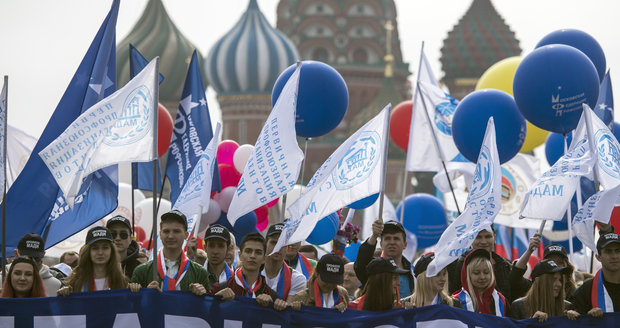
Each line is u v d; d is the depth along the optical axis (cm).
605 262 1742
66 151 1658
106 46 2009
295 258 2012
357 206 2461
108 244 1686
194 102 2391
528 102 2386
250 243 1727
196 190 2045
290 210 1688
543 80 2348
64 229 1858
